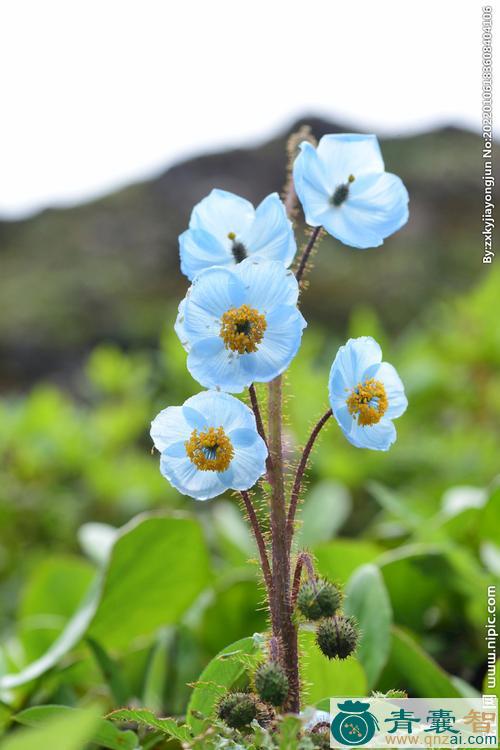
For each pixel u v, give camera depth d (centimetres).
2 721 72
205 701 54
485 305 153
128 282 310
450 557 78
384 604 66
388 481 140
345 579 81
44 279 309
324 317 291
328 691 60
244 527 105
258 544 52
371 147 55
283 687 48
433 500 124
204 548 74
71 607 96
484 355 150
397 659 68
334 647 50
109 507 159
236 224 54
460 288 295
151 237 336
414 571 79
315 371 166
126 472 160
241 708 49
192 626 82
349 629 50
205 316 50
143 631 77
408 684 70
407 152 358
